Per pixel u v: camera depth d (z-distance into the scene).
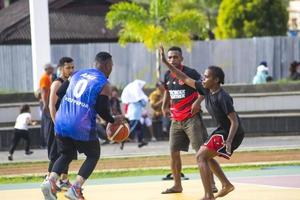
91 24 66.25
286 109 49.50
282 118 49.34
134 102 44.16
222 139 21.81
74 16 66.88
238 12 79.06
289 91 49.56
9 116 46.31
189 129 24.53
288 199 23.44
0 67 58.25
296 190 25.56
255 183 27.95
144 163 36.38
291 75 57.84
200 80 24.22
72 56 59.47
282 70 63.53
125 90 44.69
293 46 63.47
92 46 59.88
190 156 38.34
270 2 79.44
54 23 65.06
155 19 60.12
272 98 49.47
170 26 59.69
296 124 49.41
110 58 22.97
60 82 25.42
